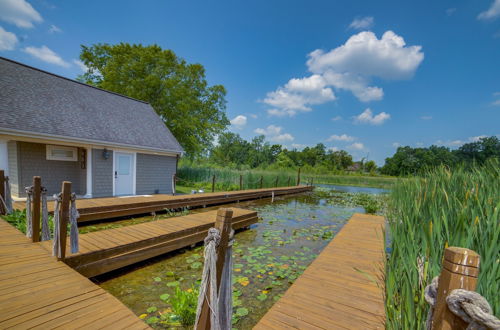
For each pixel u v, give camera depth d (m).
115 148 8.78
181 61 19.17
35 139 6.88
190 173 16.06
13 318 1.80
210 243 1.35
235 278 3.37
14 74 8.16
